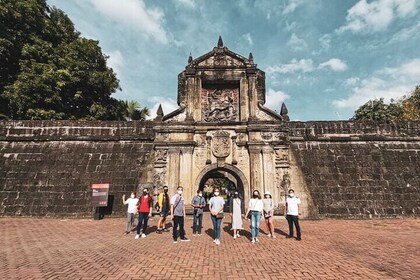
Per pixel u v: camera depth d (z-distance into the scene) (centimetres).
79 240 1156
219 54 2100
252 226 1148
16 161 2084
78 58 2788
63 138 2158
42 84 2383
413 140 2159
